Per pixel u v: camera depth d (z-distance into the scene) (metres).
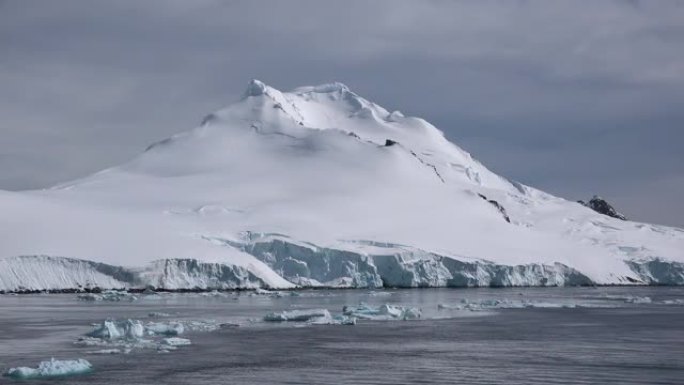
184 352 75.12
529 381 61.34
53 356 71.31
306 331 93.94
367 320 110.31
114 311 120.38
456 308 133.38
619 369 66.62
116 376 61.97
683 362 70.44
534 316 118.25
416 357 73.00
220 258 182.38
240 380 61.16
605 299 169.25
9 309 123.12
